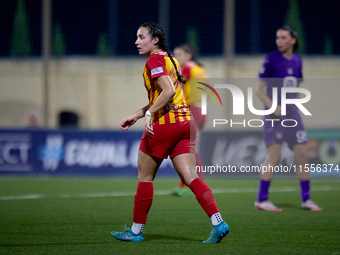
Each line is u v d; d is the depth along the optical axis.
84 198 21.98
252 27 48.44
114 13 53.03
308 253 10.88
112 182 29.69
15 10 52.66
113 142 33.41
